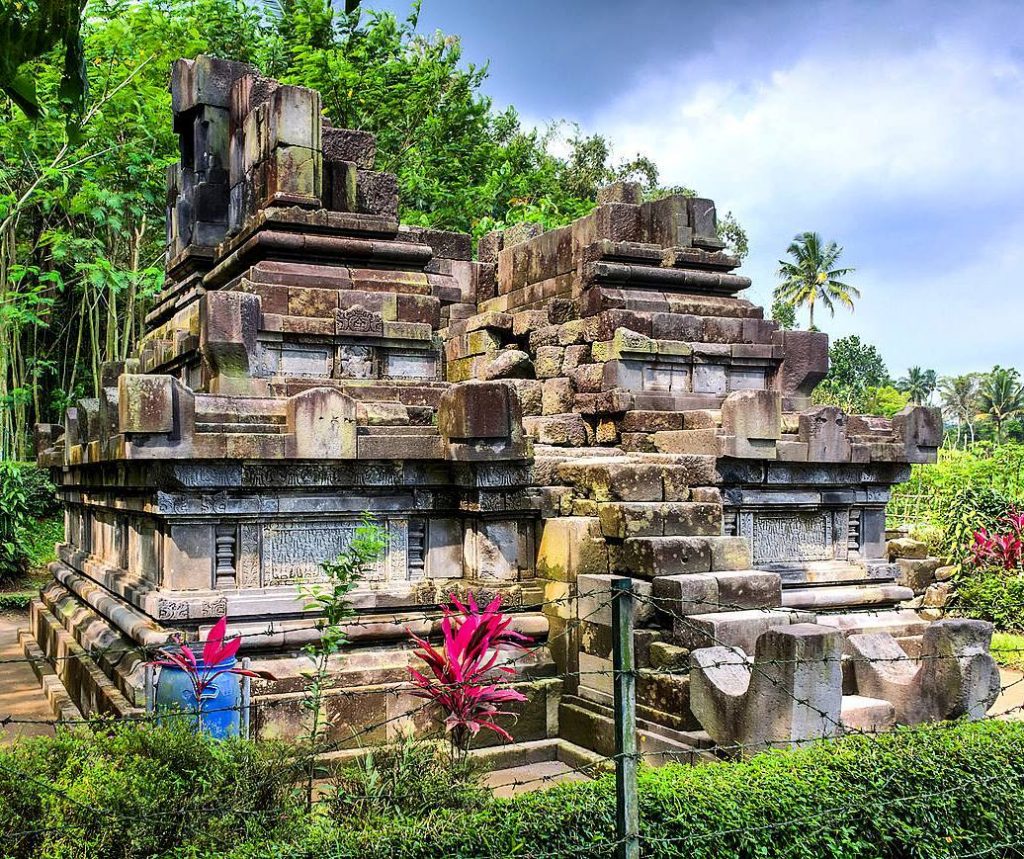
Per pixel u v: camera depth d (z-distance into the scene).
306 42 23.73
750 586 7.64
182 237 11.78
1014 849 5.15
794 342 11.91
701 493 8.87
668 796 4.80
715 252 12.33
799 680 6.00
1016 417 65.06
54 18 3.66
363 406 8.53
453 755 6.08
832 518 10.24
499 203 26.73
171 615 7.09
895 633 9.80
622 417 10.66
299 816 4.77
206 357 8.75
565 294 12.55
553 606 8.15
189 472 7.20
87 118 17.67
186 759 4.90
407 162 25.53
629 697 3.94
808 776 5.16
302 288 9.39
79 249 20.67
